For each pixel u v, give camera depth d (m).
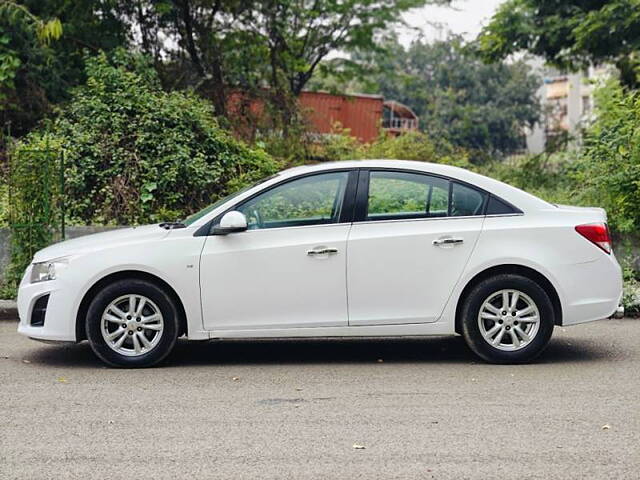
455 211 8.39
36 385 7.67
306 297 8.25
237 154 16.03
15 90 17.64
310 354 9.04
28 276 8.59
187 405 6.96
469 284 8.35
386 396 7.21
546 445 5.86
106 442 5.98
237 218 8.17
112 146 15.04
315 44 29.67
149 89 16.53
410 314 8.28
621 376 7.87
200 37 20.53
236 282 8.24
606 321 10.85
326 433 6.16
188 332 8.27
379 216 8.35
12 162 12.05
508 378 7.81
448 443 5.91
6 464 5.54
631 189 13.22
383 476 5.28
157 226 8.71
